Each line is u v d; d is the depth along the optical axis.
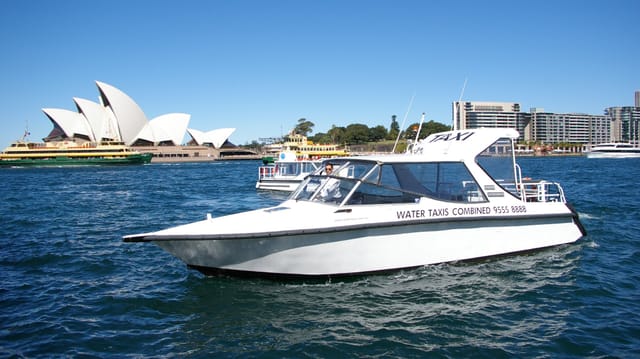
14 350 6.15
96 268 10.09
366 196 8.36
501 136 9.59
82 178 56.88
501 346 6.14
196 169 87.25
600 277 8.73
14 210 21.78
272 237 7.68
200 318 7.04
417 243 8.52
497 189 9.33
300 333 6.51
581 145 146.75
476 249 9.06
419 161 8.85
